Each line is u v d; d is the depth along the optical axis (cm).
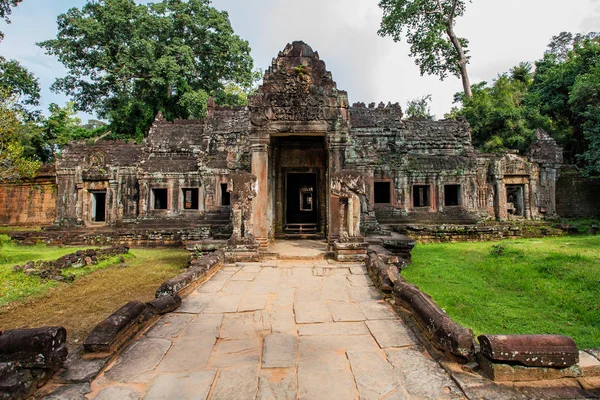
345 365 416
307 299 675
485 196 2342
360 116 2372
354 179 1029
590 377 373
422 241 1991
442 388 365
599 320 671
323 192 1474
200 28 3572
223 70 3859
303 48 1166
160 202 2453
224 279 833
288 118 1130
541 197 2403
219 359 434
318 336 500
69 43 3319
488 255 1416
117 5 3203
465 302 801
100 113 3903
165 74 3259
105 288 1062
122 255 1599
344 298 680
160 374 398
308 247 1227
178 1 3547
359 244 1023
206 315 589
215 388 370
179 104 3534
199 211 2242
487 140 2928
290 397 352
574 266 1041
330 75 1157
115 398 351
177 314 594
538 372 369
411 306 539
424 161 2244
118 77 3425
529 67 3797
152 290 1040
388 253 993
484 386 359
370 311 604
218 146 2334
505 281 969
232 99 4062
